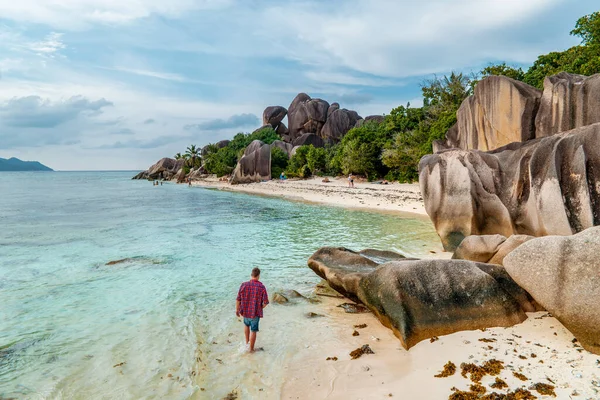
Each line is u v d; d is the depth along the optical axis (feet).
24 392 18.15
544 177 31.63
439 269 23.35
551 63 104.99
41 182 306.35
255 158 210.38
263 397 17.21
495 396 15.06
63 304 29.76
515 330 20.62
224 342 23.13
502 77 54.95
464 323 21.30
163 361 20.92
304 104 270.46
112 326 25.70
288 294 31.01
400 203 92.07
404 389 16.62
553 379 15.83
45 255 45.93
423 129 126.11
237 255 45.68
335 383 17.81
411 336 20.75
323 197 118.62
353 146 149.69
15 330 25.08
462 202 40.60
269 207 101.30
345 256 32.50
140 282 35.35
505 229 38.09
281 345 22.34
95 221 76.07
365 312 26.76
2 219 78.95
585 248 17.83
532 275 19.30
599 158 28.86
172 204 112.68
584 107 43.45
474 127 62.18
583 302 17.31
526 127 51.60
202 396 17.53
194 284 34.78
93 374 19.67
